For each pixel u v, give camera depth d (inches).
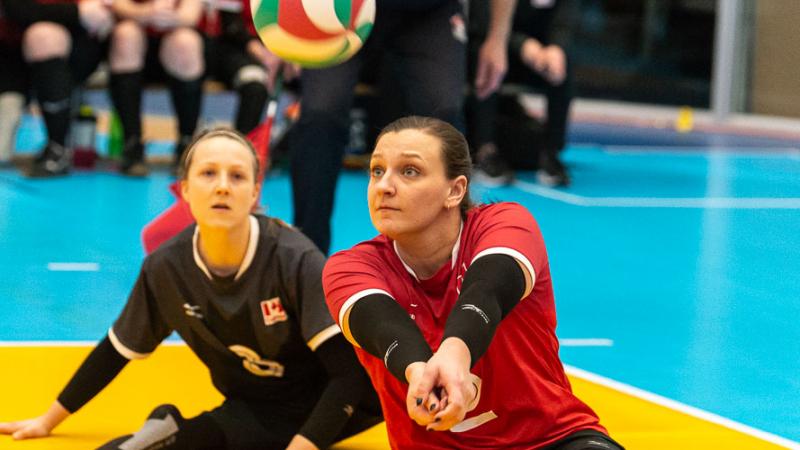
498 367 164.6
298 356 211.9
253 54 552.7
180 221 249.1
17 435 222.7
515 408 166.1
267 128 285.0
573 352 304.0
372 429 239.1
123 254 402.3
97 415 240.2
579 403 170.9
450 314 146.8
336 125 294.2
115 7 536.7
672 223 501.4
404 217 160.7
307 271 202.2
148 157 629.3
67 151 547.2
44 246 409.7
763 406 262.7
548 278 168.6
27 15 517.7
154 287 211.2
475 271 153.3
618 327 330.6
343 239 438.0
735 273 406.9
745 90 927.0
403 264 167.3
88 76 551.8
